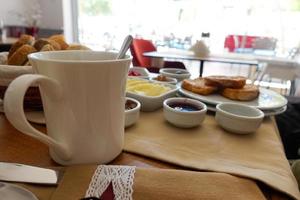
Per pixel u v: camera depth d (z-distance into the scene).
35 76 0.24
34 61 0.27
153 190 0.28
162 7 2.98
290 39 2.71
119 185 0.28
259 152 0.39
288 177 0.33
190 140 0.41
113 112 0.31
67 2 3.01
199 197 0.27
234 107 0.50
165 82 0.69
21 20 2.78
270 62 2.54
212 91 0.62
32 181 0.29
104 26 3.17
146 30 3.11
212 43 2.94
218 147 0.40
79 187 0.28
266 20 2.75
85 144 0.30
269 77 2.58
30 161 0.33
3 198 0.26
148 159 0.36
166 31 3.06
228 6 2.80
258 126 0.45
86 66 0.26
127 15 3.10
